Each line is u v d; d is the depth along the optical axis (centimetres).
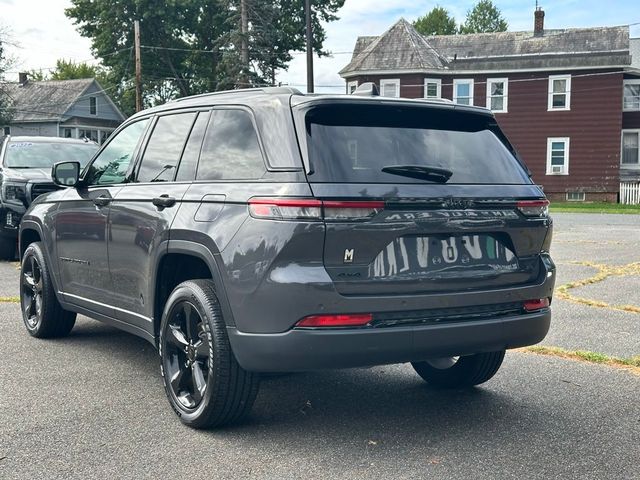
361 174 386
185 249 429
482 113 449
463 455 388
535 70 3916
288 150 389
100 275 550
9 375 539
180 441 406
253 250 381
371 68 4034
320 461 378
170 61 5284
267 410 465
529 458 384
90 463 374
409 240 391
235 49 4275
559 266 1180
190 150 468
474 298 405
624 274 1084
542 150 3981
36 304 668
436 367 518
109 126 6331
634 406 477
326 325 371
